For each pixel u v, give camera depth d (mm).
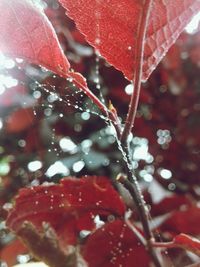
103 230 111
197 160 187
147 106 191
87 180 104
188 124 189
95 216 111
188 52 188
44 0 178
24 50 79
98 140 194
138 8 77
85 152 186
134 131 192
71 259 95
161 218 134
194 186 185
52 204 106
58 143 193
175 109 189
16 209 104
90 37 80
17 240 141
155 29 82
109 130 195
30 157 197
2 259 144
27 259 148
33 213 105
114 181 124
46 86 142
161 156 191
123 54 82
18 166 198
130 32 79
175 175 187
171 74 187
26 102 189
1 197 193
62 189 104
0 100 188
